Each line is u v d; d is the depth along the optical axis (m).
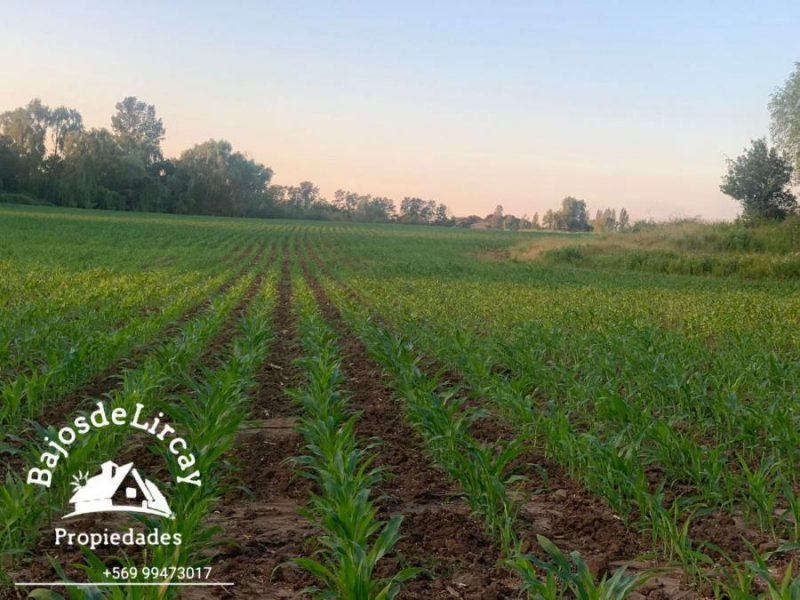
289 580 5.83
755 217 56.44
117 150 126.62
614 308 22.81
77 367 11.30
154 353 13.97
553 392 11.31
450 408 8.59
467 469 7.18
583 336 15.99
